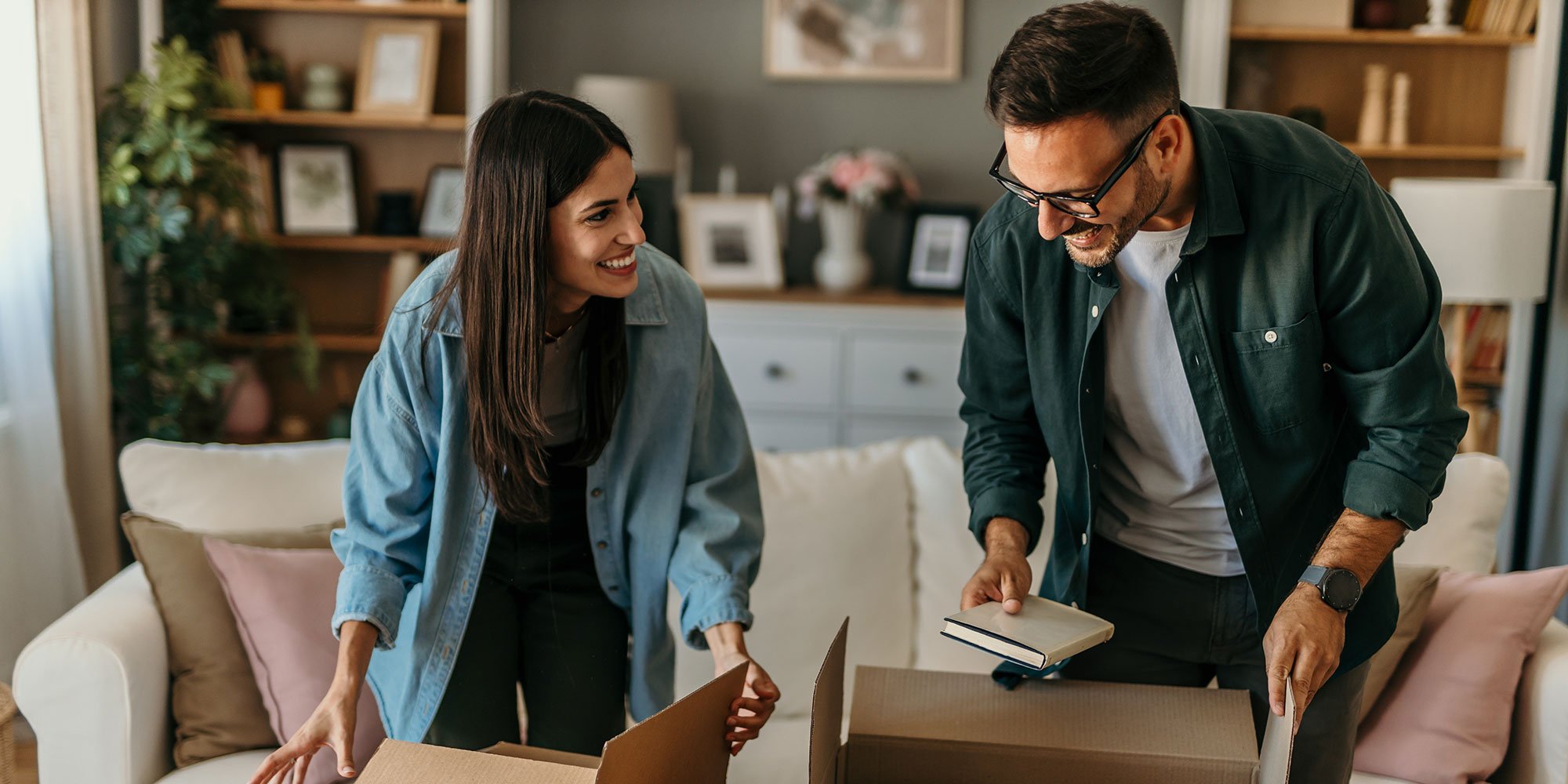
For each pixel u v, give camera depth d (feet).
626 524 4.98
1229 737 3.90
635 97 12.91
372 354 13.47
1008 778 3.91
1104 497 5.03
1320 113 12.14
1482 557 6.96
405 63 12.73
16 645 9.53
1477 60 12.37
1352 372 4.28
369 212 13.25
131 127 10.70
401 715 4.79
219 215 11.61
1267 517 4.55
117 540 10.85
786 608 7.22
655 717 3.18
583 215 4.13
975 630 3.93
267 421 12.98
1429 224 9.95
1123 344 4.58
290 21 12.87
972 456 5.12
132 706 5.90
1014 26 13.69
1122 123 3.69
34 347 9.70
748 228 13.62
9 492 9.55
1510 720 6.12
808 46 13.75
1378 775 6.21
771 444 13.03
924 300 12.85
